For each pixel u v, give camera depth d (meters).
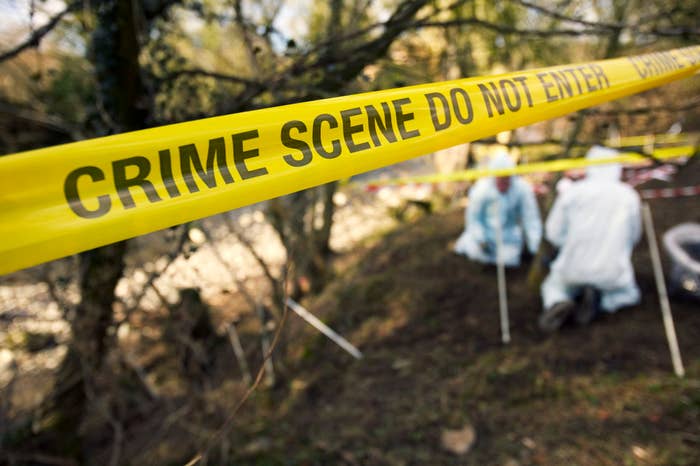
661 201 4.41
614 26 1.50
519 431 2.12
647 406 2.10
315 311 3.73
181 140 0.63
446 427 2.21
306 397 2.64
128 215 0.58
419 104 0.85
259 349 3.18
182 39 2.02
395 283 3.87
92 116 1.57
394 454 2.10
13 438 1.94
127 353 2.66
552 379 2.42
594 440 1.97
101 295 1.74
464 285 3.64
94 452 2.47
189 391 2.44
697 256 2.91
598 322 2.90
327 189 3.68
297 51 1.44
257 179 0.68
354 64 1.58
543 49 2.84
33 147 1.64
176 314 2.21
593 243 2.75
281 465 2.11
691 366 2.32
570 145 2.63
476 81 0.96
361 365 2.88
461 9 2.23
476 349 2.83
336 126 0.76
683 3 2.02
